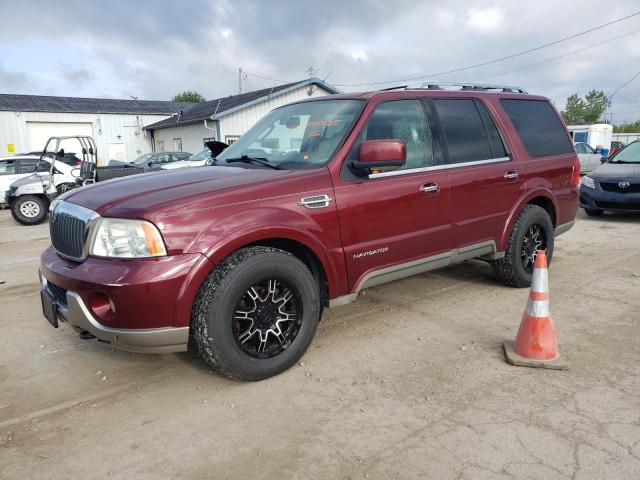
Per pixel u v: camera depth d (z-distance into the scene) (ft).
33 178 39.93
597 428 8.88
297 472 7.98
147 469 8.16
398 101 13.47
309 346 12.30
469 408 9.64
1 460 8.46
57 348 13.03
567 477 7.66
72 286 9.86
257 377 10.70
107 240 9.72
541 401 9.82
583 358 11.66
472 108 15.40
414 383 10.68
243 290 10.12
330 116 13.10
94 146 40.37
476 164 14.76
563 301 15.67
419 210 13.19
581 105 200.95
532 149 16.75
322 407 9.84
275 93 78.79
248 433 9.06
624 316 14.30
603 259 21.15
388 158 11.25
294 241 11.50
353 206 11.84
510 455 8.20
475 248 14.97
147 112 101.40
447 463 8.05
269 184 10.83
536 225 16.72
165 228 9.46
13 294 17.94
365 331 13.56
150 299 9.32
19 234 33.71
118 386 10.94
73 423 9.55
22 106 90.22
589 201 31.89
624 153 33.86
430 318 14.40
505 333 13.24
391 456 8.29
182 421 9.51
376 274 12.62
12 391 10.82
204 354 10.11
